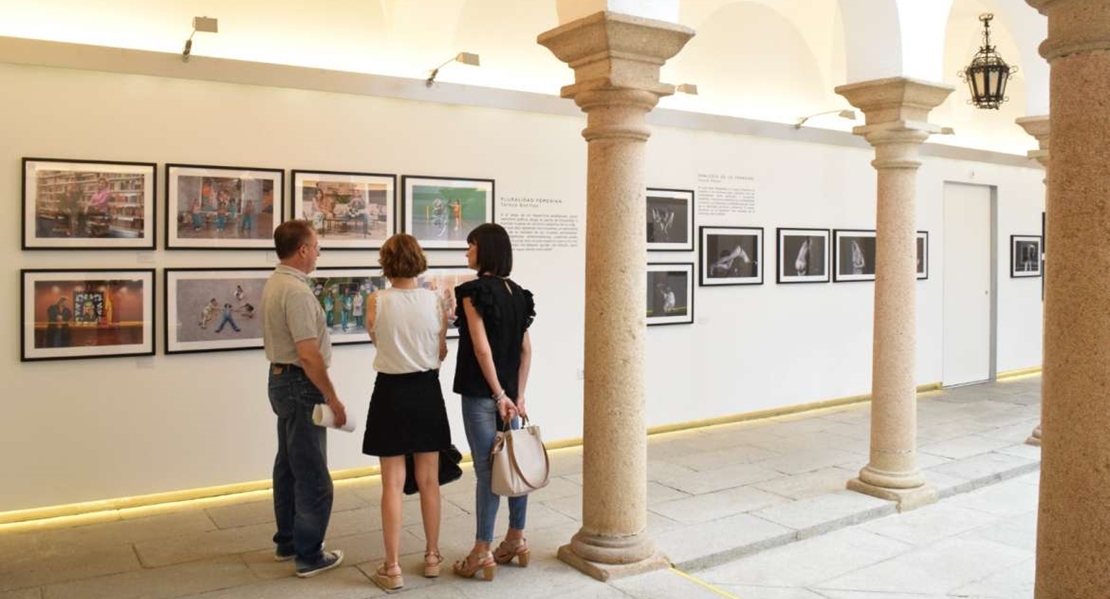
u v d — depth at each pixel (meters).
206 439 6.02
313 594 4.18
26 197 5.41
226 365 6.08
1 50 5.29
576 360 7.72
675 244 8.37
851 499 5.98
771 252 9.19
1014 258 12.07
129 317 5.73
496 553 4.60
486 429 4.26
